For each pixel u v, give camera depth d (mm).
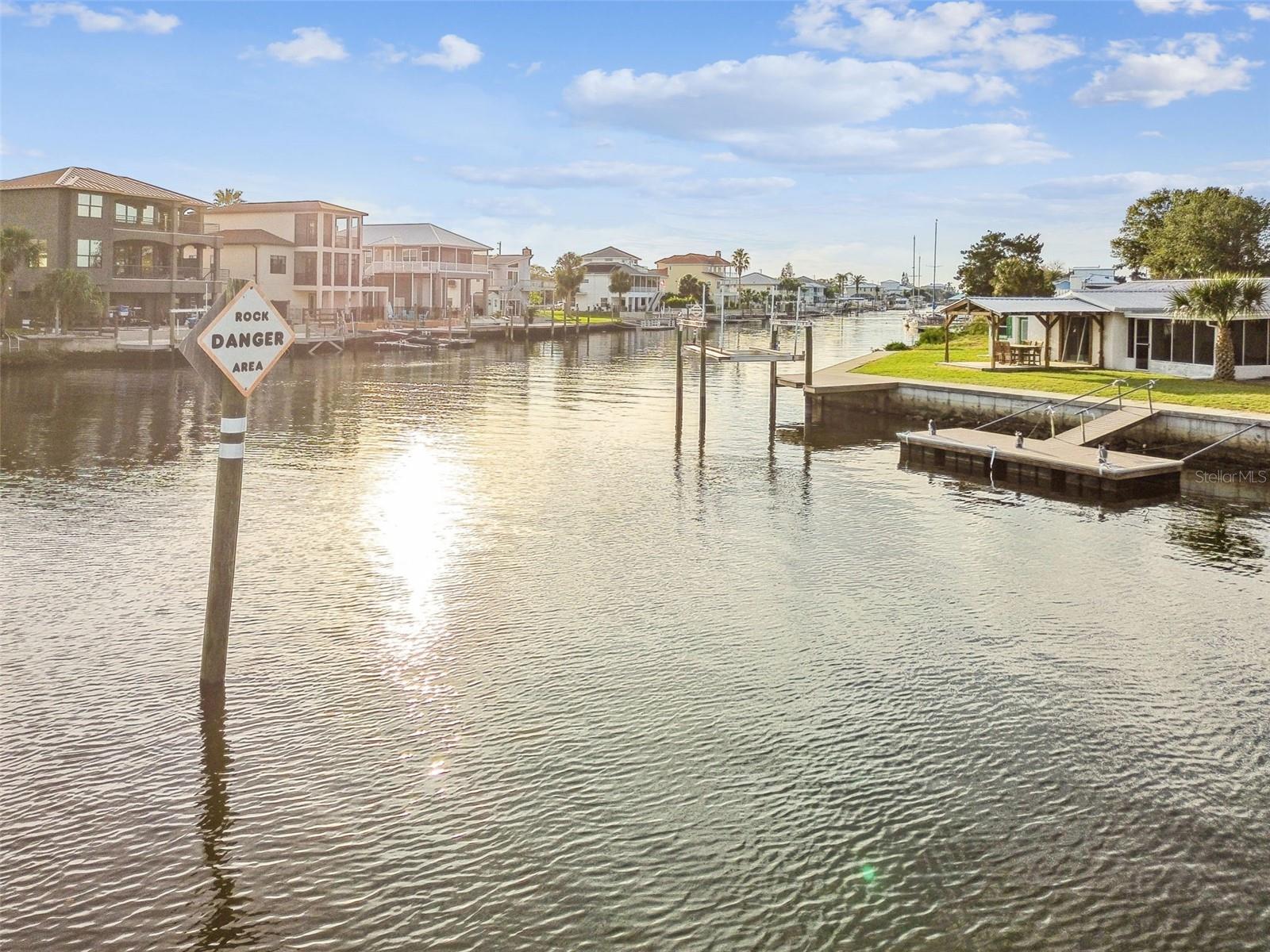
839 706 12680
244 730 11766
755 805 10289
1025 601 17062
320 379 60750
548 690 13055
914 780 10852
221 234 89688
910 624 15797
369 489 26281
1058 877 9148
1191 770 11133
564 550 20188
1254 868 9289
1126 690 13281
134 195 74438
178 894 8711
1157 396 35219
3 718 11930
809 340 37969
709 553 20094
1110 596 17422
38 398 45344
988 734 11961
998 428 37031
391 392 53469
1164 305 44281
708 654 14430
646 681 13406
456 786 10578
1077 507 25031
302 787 10508
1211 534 22141
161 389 50188
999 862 9359
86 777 10617
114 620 15352
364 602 16516
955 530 22391
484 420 41875
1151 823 10062
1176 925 8484
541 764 11086
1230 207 68688
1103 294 47531
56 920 8336
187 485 26062
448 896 8750
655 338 115875
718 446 35156
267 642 14570
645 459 32156
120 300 76312
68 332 64688
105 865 9102
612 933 8312
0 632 14727
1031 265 78625
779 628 15586
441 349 91000
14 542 19828
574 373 67250
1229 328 39125
